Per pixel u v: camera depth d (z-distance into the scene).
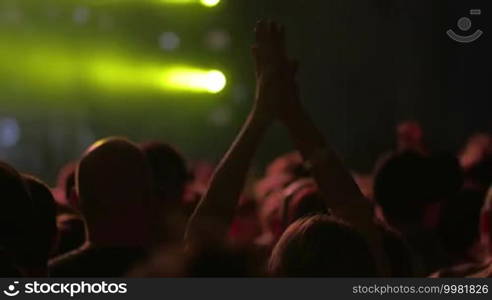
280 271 3.19
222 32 21.33
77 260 4.53
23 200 3.93
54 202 4.36
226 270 2.80
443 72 20.67
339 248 3.20
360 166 21.22
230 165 3.90
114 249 4.54
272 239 5.53
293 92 4.07
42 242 4.05
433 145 20.78
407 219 5.55
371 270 3.22
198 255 2.81
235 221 6.67
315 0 21.06
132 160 4.59
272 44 4.11
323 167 4.02
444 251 5.57
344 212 3.97
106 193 4.56
